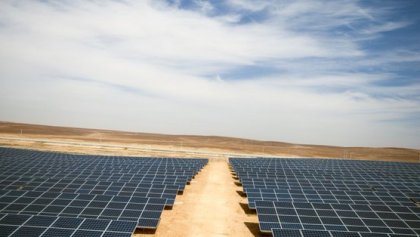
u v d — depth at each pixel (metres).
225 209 27.92
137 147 95.81
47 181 29.08
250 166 51.34
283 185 33.47
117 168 40.78
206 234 21.83
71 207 21.11
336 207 21.98
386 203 25.78
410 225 19.52
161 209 21.52
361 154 140.50
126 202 22.20
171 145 125.69
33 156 48.56
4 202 21.45
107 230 15.52
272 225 19.91
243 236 21.69
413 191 31.98
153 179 34.19
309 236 16.59
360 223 19.73
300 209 21.62
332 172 45.22
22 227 15.09
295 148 162.62
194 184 38.59
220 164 62.38
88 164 43.16
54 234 14.75
